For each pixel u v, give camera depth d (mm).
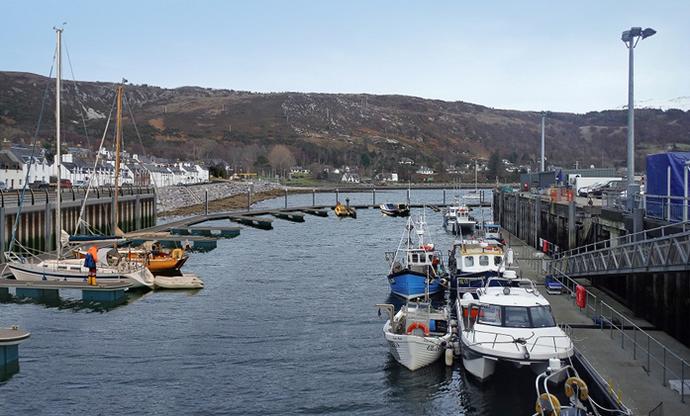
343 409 20250
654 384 17609
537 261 42656
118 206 67062
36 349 26250
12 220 44031
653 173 30688
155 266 42969
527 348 20141
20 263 38375
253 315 32406
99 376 23141
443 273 40594
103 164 130750
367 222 95625
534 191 72375
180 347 26719
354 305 34812
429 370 23547
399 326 25422
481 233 59344
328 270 47531
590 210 40531
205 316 32188
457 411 19891
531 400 20547
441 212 119438
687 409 15727
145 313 32781
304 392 21656
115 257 41375
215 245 62656
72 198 58250
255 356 25516
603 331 23672
